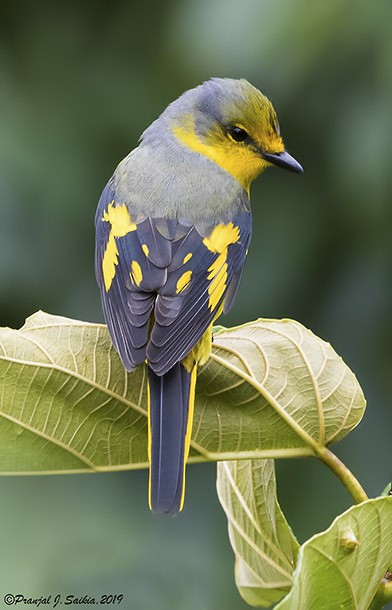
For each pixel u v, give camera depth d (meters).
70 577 10.41
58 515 10.88
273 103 11.30
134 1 13.11
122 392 6.81
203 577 11.22
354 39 10.62
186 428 6.73
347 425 6.61
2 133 12.11
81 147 12.32
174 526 11.42
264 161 9.46
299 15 10.53
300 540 11.12
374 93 10.67
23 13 13.52
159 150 9.14
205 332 7.17
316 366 6.66
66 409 6.75
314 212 11.53
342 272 11.43
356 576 5.89
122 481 11.21
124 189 8.73
